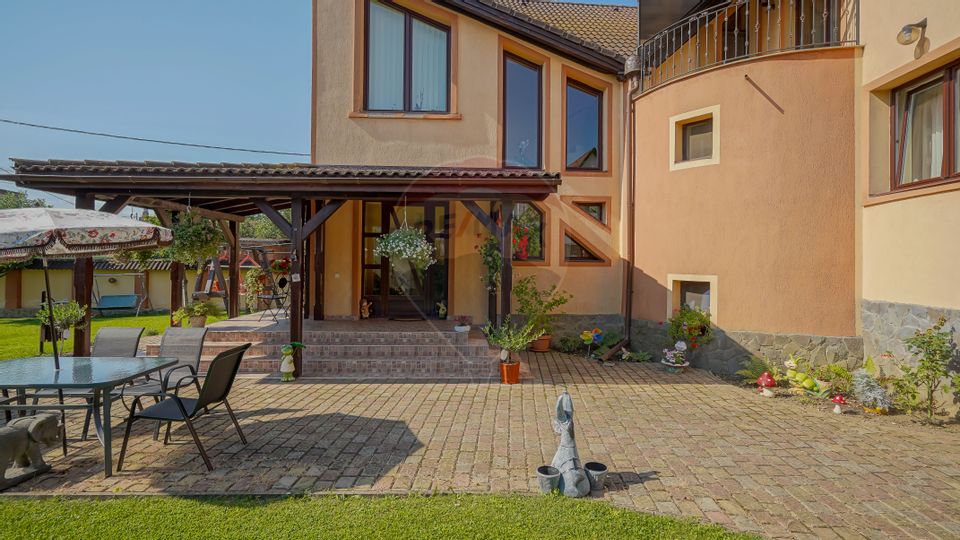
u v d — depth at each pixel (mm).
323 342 7355
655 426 4719
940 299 5137
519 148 9188
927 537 2729
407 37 9039
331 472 3537
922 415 5098
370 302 9148
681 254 7574
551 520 2814
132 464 3672
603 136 9328
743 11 8695
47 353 8984
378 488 3266
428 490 3232
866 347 6281
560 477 3225
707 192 7250
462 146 8945
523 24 8727
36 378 3752
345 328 7824
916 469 3697
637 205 8461
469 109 8977
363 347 7094
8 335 12195
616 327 8992
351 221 9070
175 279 9203
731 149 7008
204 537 2619
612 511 2938
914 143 5859
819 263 6469
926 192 5293
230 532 2672
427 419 4855
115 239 4492
